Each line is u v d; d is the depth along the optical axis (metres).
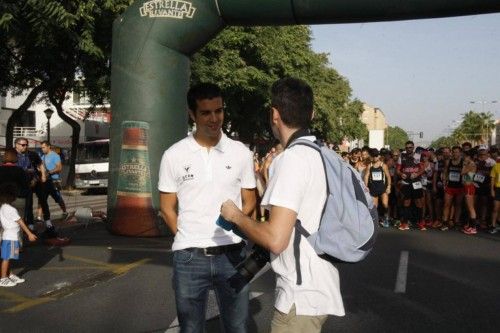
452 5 8.89
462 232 12.27
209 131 3.59
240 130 34.97
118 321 5.53
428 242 10.70
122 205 9.98
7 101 45.06
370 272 7.79
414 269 8.02
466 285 7.04
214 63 24.22
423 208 12.84
